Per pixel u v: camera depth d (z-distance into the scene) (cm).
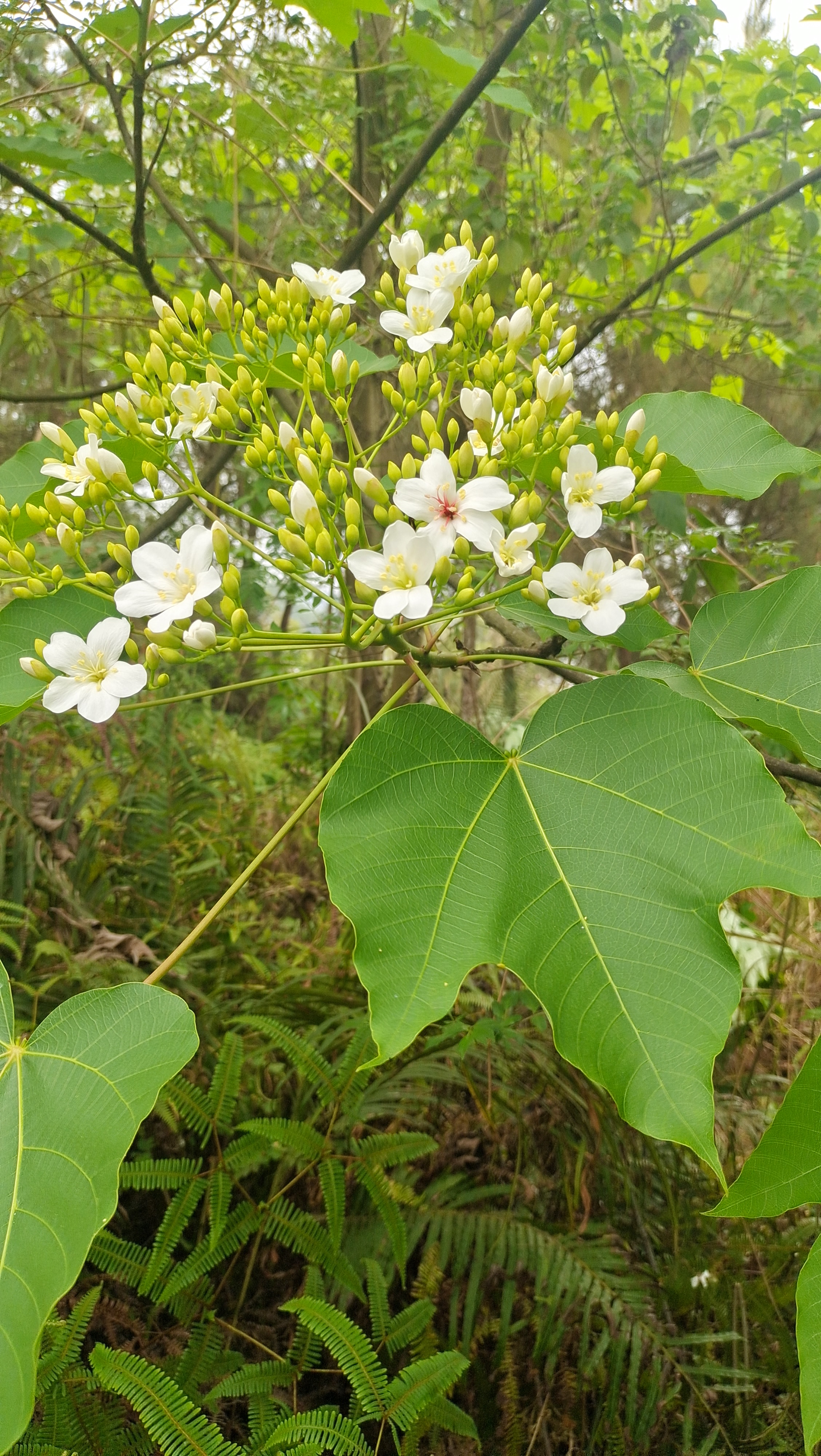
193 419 214
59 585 200
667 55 449
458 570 278
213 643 179
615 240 467
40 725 476
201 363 232
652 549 344
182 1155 315
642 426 186
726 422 210
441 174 468
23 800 385
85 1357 263
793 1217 335
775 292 521
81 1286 276
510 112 452
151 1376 213
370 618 186
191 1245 300
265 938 440
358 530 180
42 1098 142
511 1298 280
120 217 452
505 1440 264
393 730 154
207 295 463
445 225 468
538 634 227
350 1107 300
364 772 150
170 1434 207
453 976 131
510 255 431
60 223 481
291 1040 299
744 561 427
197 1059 333
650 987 128
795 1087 136
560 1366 287
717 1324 293
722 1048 120
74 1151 135
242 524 586
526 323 211
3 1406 115
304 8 316
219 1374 257
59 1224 129
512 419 191
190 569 181
